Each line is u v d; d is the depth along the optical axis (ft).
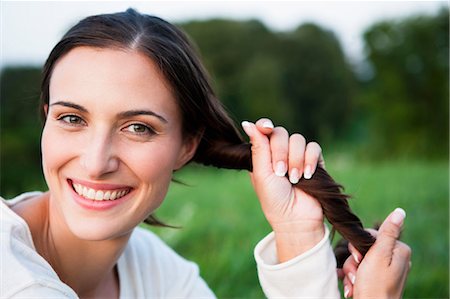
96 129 4.54
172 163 4.93
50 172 4.74
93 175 4.51
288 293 5.12
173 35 4.98
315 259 5.07
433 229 12.57
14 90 33.17
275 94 44.78
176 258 6.21
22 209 5.17
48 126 4.72
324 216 5.31
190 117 5.12
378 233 5.32
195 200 14.65
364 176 17.74
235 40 45.47
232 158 5.47
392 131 42.24
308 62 46.75
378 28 43.78
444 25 42.45
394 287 5.24
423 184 16.87
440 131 41.34
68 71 4.59
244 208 13.61
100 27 4.66
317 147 5.19
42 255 5.18
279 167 5.12
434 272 10.23
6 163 30.45
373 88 44.75
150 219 6.23
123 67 4.56
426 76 42.14
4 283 4.27
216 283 9.35
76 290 5.41
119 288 5.74
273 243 5.31
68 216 4.75
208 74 5.44
